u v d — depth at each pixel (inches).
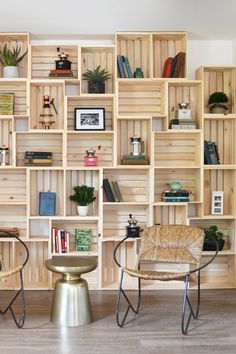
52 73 197.8
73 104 206.1
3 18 178.7
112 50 203.2
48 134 205.6
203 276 209.6
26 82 198.7
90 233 205.3
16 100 204.5
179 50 206.5
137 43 206.5
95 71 198.4
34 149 205.5
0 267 175.0
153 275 151.0
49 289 196.9
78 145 206.4
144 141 207.5
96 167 197.0
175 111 206.5
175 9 170.9
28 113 196.4
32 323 154.1
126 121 207.0
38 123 205.6
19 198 205.3
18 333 144.5
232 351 130.7
